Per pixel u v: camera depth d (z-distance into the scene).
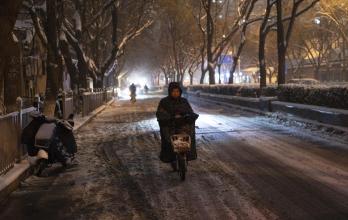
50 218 6.30
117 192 7.64
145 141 14.09
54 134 9.25
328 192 7.25
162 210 6.50
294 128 16.42
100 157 11.14
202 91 47.41
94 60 37.75
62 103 16.44
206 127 17.38
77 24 30.39
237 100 29.73
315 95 17.94
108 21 39.41
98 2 35.53
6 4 8.88
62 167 9.90
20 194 7.65
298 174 8.60
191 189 7.69
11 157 8.68
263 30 29.42
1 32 8.95
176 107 8.79
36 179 8.80
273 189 7.52
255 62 80.12
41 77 31.64
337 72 63.12
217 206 6.61
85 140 14.46
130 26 44.78
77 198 7.32
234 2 53.56
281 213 6.18
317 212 6.20
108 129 17.91
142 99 53.34
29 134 9.04
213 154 11.16
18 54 17.41
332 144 12.31
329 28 53.91
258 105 24.66
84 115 22.92
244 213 6.22
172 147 8.48
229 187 7.73
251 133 15.25
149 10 44.75
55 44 17.31
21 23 26.67
